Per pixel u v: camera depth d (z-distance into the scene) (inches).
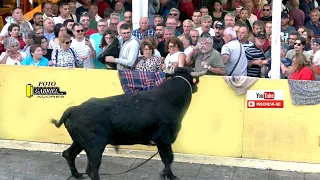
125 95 293.4
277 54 335.6
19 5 546.0
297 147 327.3
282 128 327.0
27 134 352.5
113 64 358.0
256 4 495.5
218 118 331.6
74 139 292.2
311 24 490.9
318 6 563.2
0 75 348.8
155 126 288.2
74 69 340.8
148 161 338.3
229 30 354.9
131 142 293.1
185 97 291.4
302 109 323.6
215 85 328.8
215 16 487.8
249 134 330.6
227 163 333.7
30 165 330.0
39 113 349.4
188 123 334.0
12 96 350.0
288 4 497.7
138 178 314.7
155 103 288.2
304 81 320.8
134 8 404.5
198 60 343.3
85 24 411.5
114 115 285.7
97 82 339.6
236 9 490.6
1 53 384.8
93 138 284.5
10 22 418.0
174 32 392.5
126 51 350.3
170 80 292.8
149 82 334.6
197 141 335.0
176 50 344.5
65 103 345.1
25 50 380.2
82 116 285.7
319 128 323.6
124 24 354.0
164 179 297.3
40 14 430.6
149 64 346.0
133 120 285.4
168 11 487.5
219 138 333.4
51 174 318.3
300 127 325.4
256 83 325.4
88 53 366.6
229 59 350.6
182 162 336.8
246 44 371.9
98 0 495.5
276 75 338.0
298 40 354.9
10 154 345.1
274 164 329.4
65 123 291.0
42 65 359.9
